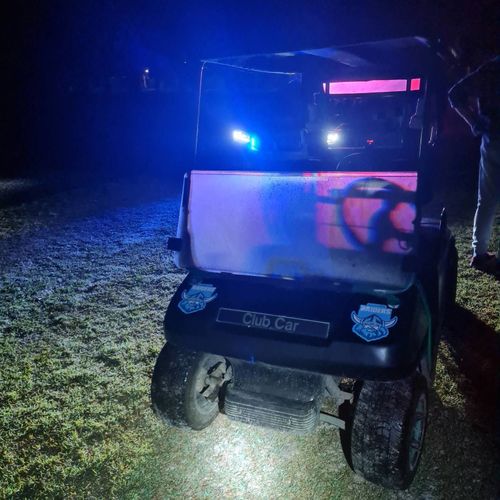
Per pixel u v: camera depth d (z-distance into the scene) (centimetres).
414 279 213
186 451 266
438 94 268
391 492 237
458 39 278
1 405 312
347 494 236
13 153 1455
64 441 278
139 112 1795
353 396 245
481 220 449
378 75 269
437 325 246
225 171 226
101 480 251
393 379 202
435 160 271
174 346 260
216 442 271
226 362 281
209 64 271
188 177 234
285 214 222
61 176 1127
